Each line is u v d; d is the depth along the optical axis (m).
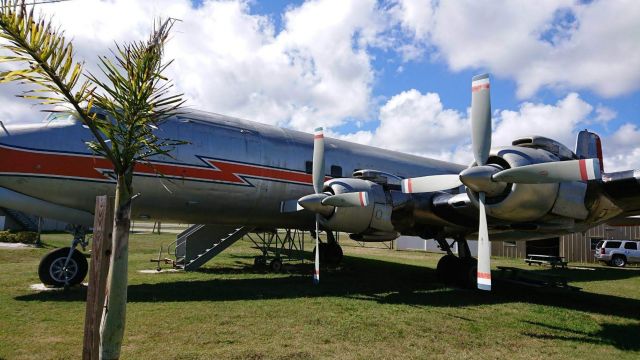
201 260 11.23
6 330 4.96
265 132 10.07
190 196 8.68
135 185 8.04
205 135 8.94
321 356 4.31
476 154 6.55
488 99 6.53
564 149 7.68
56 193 7.49
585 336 5.49
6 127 7.37
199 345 4.53
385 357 4.37
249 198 9.41
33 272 9.94
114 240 2.62
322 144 8.48
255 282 9.34
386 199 8.52
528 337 5.34
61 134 7.54
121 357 4.10
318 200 7.94
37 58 2.31
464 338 5.18
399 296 8.02
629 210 8.04
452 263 10.09
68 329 5.02
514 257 24.41
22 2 2.25
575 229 8.05
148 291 7.74
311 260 15.09
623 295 9.62
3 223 30.22
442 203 8.91
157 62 2.66
